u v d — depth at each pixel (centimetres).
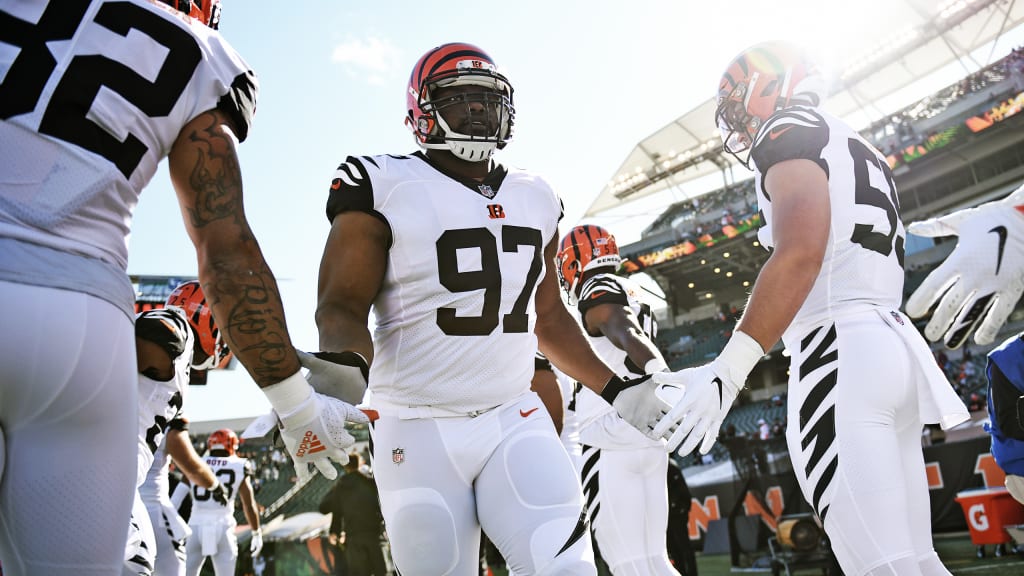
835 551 178
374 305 204
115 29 122
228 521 639
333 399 144
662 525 312
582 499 187
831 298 187
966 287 243
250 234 136
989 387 266
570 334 225
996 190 2216
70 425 112
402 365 193
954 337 251
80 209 115
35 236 110
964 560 641
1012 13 2089
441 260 193
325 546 1030
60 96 115
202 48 133
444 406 190
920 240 2350
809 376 185
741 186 2639
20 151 112
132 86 122
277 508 2083
